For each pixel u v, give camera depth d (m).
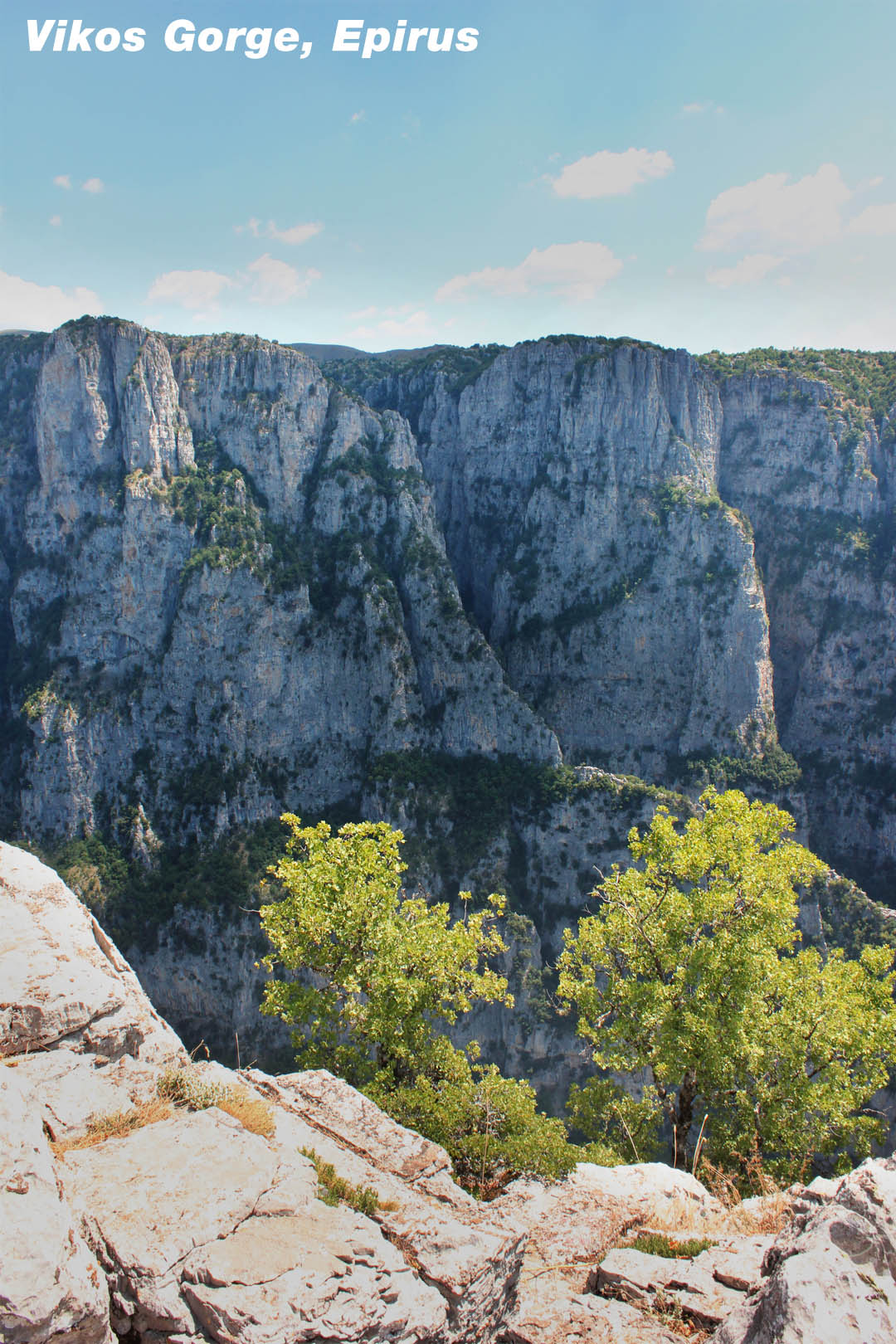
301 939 28.44
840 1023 28.17
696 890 29.73
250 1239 10.59
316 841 29.89
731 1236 14.62
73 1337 8.48
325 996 27.02
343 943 28.02
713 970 27.78
